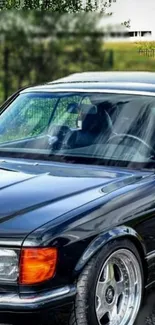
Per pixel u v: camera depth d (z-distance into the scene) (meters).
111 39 19.89
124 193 4.94
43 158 5.72
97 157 5.63
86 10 19.39
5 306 4.26
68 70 19.30
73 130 5.92
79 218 4.53
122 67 20.03
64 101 6.11
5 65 18.97
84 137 5.83
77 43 19.33
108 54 19.78
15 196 4.76
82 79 6.50
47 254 4.31
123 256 4.84
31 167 5.48
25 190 4.88
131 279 4.97
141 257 5.04
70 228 4.44
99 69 19.53
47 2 19.05
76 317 4.46
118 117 5.86
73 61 19.34
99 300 4.67
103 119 5.90
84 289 4.46
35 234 4.32
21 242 4.29
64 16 19.16
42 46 19.08
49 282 4.34
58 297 4.34
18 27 18.88
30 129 6.09
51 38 19.12
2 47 18.91
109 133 5.80
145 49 20.50
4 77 18.98
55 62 19.22
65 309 4.39
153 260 5.13
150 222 5.06
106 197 4.82
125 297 4.95
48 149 5.82
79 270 4.44
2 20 18.81
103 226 4.62
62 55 19.27
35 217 4.47
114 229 4.68
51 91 6.28
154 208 5.11
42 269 4.30
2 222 4.41
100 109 5.95
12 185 4.98
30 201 4.68
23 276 4.29
